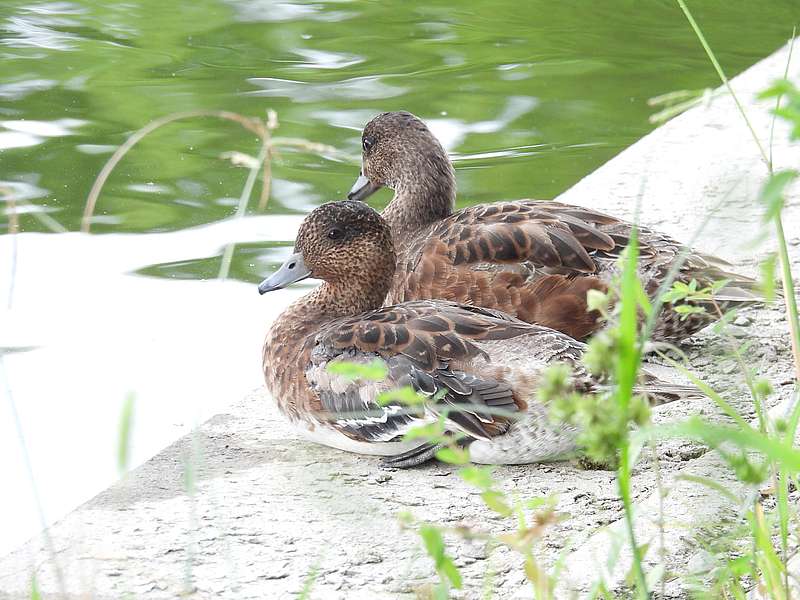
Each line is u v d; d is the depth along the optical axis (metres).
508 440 8.60
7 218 13.84
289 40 20.58
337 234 10.11
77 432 9.96
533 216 11.31
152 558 7.57
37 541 7.84
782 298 11.39
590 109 17.59
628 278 5.35
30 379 10.78
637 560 5.71
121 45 20.03
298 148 16.02
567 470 8.77
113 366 11.01
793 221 12.56
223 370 11.03
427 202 12.99
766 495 8.03
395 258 10.51
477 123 17.05
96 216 13.98
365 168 13.37
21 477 9.39
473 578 7.34
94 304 12.16
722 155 14.73
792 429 6.56
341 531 7.89
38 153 15.62
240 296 12.52
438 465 9.01
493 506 5.96
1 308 12.00
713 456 8.72
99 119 16.80
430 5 23.06
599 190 13.87
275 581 7.32
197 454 7.11
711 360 10.46
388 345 8.91
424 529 5.77
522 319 10.98
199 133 16.47
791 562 7.25
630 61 19.91
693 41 21.14
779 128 15.54
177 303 12.27
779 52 18.80
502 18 22.36
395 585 7.27
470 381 8.60
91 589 6.90
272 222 14.05
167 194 14.64
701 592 6.64
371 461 9.09
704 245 12.07
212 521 8.01
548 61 19.83
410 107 17.53
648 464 8.76
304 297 10.31
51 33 20.48
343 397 8.96
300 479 8.66
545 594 6.00
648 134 16.23
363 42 20.56
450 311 9.20
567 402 5.41
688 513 7.91
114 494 8.42
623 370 5.30
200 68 19.00
